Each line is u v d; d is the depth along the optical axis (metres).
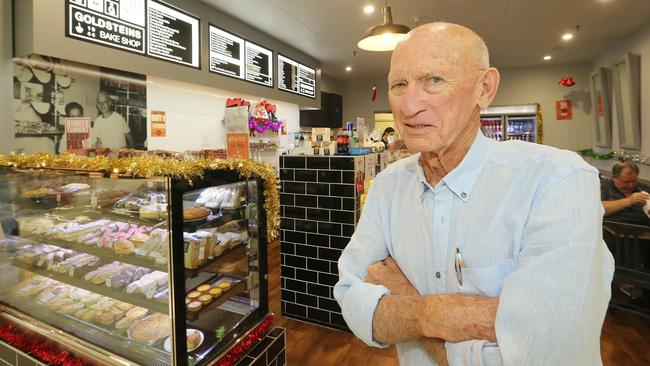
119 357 1.36
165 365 1.28
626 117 4.83
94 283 1.48
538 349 0.54
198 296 1.44
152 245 1.29
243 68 4.21
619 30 4.57
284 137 5.47
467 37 0.68
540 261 0.58
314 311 2.76
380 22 4.19
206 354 1.38
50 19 2.34
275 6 3.73
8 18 2.30
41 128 2.46
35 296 1.67
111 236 1.42
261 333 1.61
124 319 1.43
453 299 0.65
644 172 4.38
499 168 0.70
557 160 0.65
